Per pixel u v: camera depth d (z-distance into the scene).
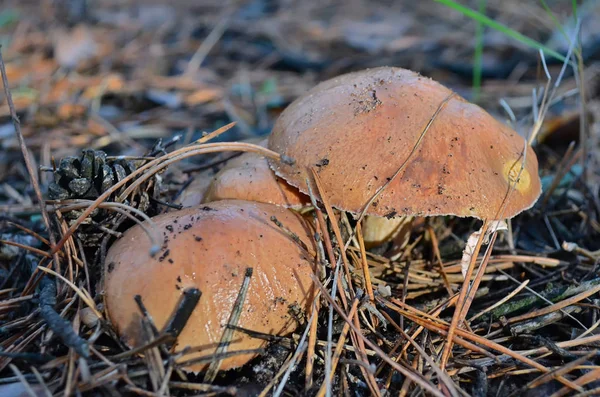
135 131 0.42
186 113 0.46
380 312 0.27
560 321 0.28
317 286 0.27
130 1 0.75
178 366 0.25
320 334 0.27
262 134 0.42
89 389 0.24
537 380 0.25
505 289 0.29
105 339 0.26
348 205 0.27
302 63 0.56
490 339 0.27
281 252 0.27
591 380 0.25
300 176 0.28
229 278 0.26
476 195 0.27
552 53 0.33
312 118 0.28
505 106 0.33
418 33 0.66
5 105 0.43
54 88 0.47
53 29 0.60
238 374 0.26
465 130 0.28
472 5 0.73
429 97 0.28
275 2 0.76
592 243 0.32
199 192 0.31
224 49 0.59
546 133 0.40
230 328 0.25
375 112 0.28
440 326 0.27
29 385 0.25
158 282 0.25
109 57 0.55
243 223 0.27
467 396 0.25
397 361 0.26
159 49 0.59
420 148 0.27
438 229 0.32
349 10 0.76
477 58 0.41
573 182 0.35
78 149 0.39
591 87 0.49
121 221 0.28
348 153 0.27
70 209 0.27
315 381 0.26
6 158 0.38
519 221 0.33
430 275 0.30
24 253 0.30
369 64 0.56
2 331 0.27
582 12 0.64
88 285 0.27
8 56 0.53
